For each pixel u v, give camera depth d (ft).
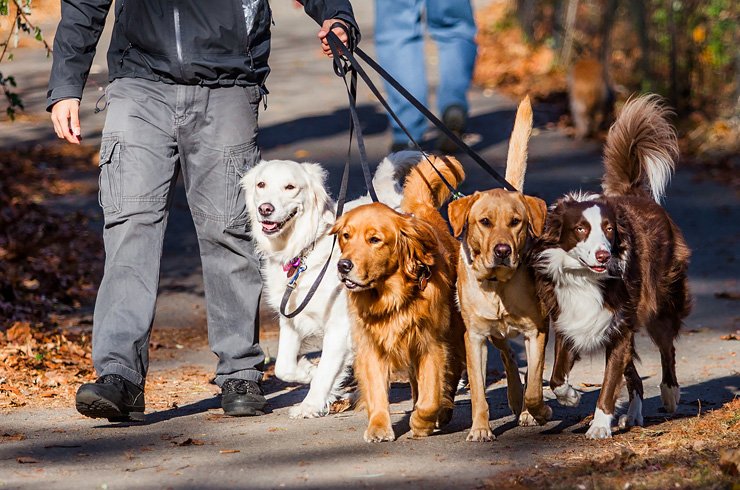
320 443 23.43
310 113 75.87
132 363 24.90
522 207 22.97
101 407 24.07
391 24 54.08
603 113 69.05
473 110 77.20
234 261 26.58
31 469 21.24
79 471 21.08
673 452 21.38
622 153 27.45
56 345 34.45
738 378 29.73
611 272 22.82
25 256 46.85
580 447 22.49
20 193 57.67
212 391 29.94
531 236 23.43
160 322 40.06
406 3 53.67
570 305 23.03
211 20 25.34
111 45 26.07
